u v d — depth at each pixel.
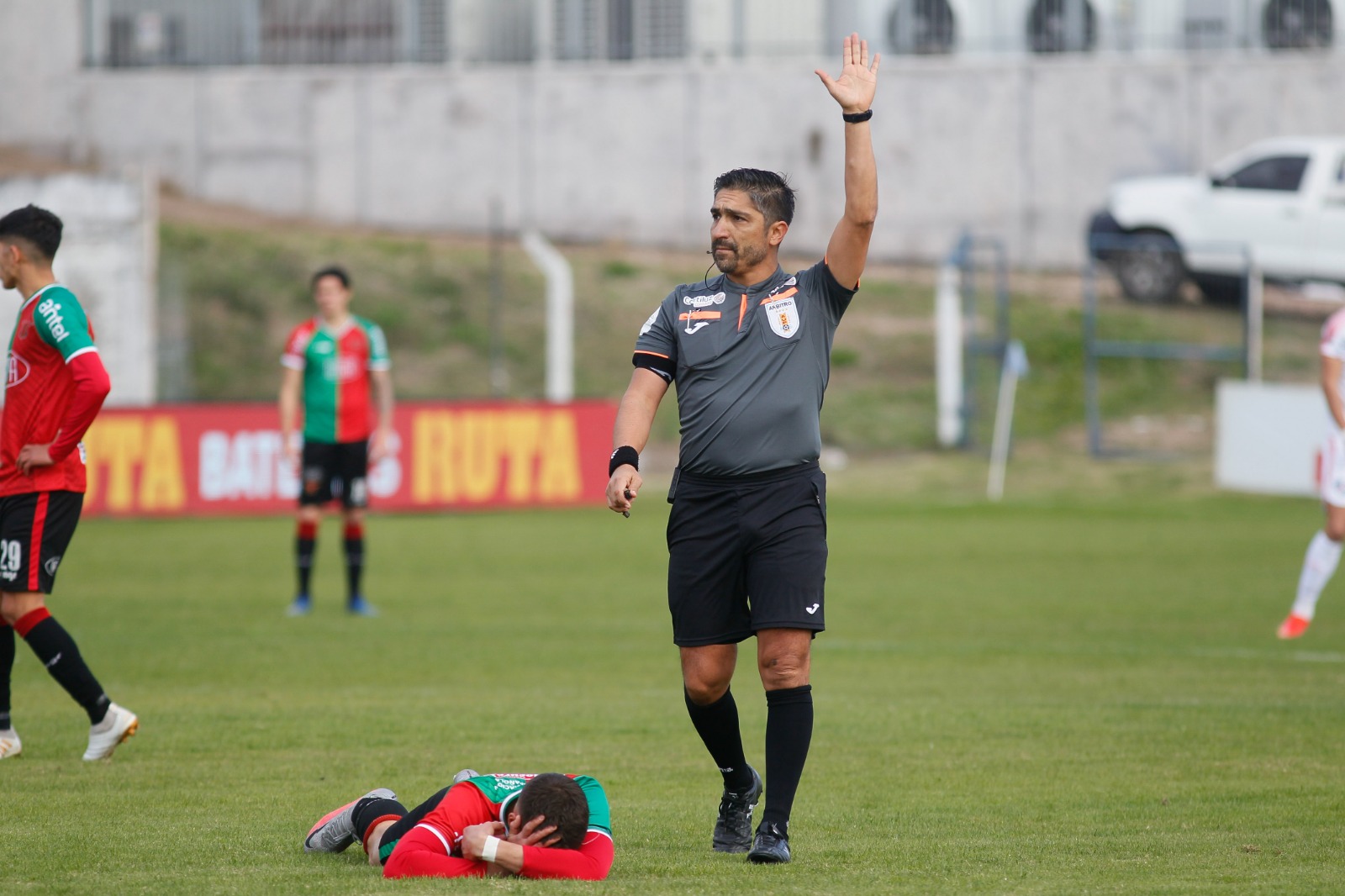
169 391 85.06
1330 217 84.88
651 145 109.44
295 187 111.44
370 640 35.81
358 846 16.58
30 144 112.69
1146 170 105.12
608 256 105.62
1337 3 105.06
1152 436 82.06
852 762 22.62
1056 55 107.25
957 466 78.56
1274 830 17.84
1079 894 14.50
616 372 91.06
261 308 93.69
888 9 108.56
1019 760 22.69
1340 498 35.72
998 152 106.44
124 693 28.55
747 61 109.38
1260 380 85.25
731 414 16.25
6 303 76.00
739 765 16.94
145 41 113.25
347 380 40.25
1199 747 23.66
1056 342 90.88
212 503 65.19
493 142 110.50
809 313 16.64
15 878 14.93
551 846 14.77
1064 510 68.06
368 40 113.06
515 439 67.75
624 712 26.80
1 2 111.88
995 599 43.62
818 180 108.25
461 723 25.45
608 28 111.38
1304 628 36.56
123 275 78.50
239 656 33.19
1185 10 106.88
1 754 22.27
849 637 37.03
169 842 16.72
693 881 14.91
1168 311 91.12
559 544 57.56
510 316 95.25
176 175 111.94
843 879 15.11
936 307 96.75
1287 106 103.56
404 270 98.88
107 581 46.97
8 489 21.77
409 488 66.38
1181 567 50.78
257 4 113.06
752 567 16.28
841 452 81.25
